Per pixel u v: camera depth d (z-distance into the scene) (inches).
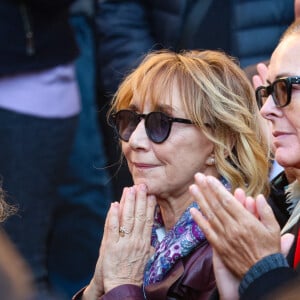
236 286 359.3
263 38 608.7
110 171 667.4
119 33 656.4
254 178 405.1
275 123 374.6
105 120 667.4
